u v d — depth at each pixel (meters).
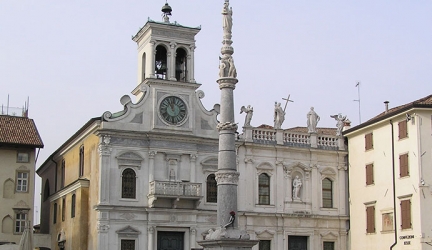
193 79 54.59
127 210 50.78
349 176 59.41
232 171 33.47
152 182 51.31
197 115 54.53
